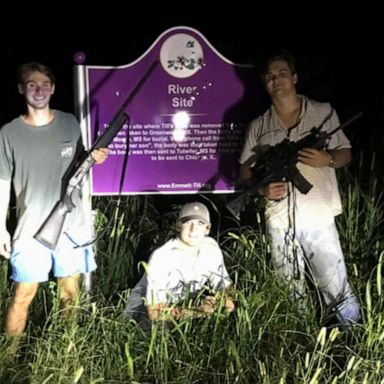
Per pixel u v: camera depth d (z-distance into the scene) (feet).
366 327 8.55
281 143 9.21
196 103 9.98
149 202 11.90
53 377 8.09
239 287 9.70
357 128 13.78
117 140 9.89
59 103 15.61
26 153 8.52
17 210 8.75
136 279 10.39
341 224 10.89
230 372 8.25
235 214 9.55
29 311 9.43
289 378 8.32
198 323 8.82
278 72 9.05
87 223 9.57
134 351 8.57
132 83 9.81
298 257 9.48
